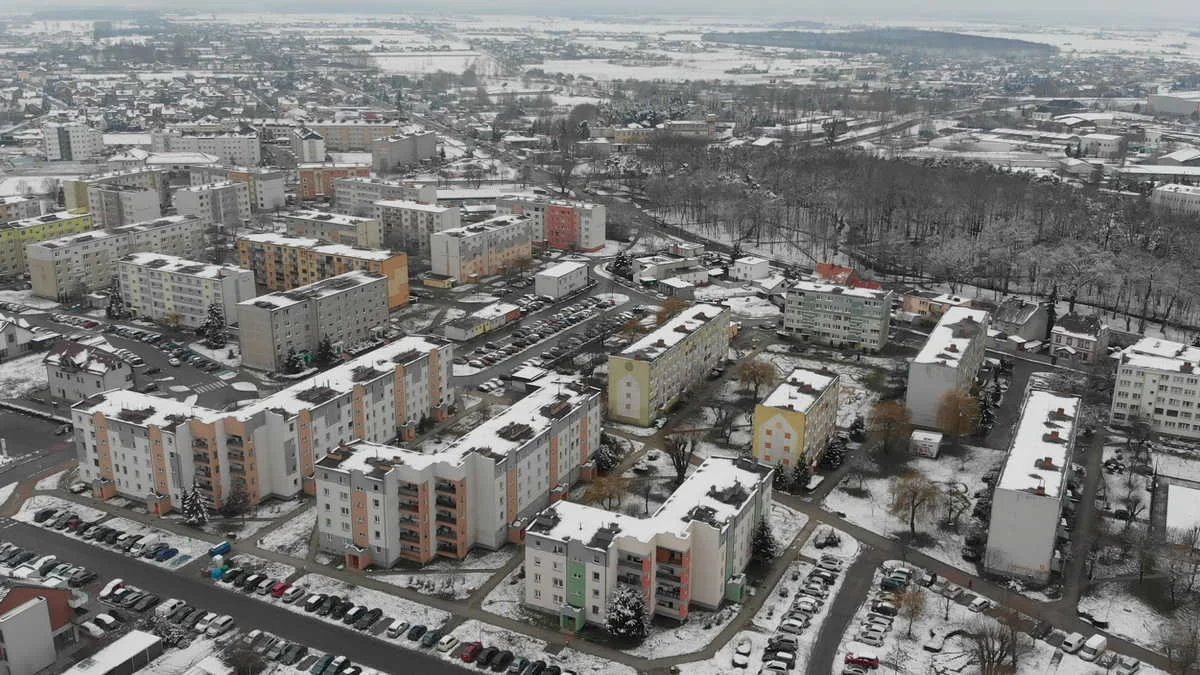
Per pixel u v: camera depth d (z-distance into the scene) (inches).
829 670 7583.7
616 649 7815.0
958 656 7770.7
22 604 7357.3
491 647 7800.2
